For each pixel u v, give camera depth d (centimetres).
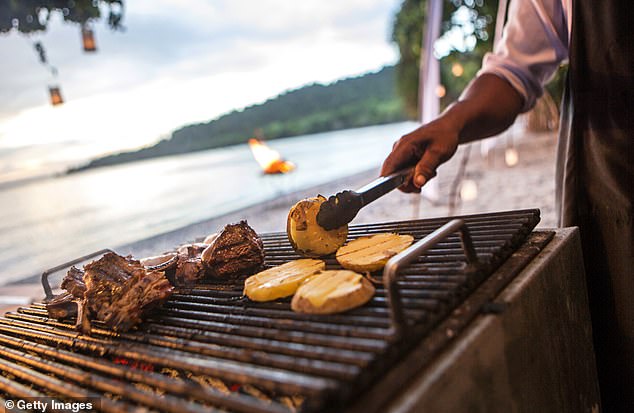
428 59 501
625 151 151
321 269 136
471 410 90
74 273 154
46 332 146
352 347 91
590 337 155
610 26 149
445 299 103
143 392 96
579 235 154
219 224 473
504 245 128
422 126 183
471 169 725
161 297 132
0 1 346
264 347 101
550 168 617
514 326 108
